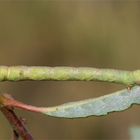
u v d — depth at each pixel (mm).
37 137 442
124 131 446
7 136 418
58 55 503
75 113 161
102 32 500
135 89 159
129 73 156
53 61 503
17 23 509
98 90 474
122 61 494
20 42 504
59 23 507
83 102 161
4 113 163
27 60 501
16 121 164
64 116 161
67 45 504
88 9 503
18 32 506
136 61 490
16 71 156
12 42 503
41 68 156
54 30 505
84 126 455
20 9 510
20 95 463
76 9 502
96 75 156
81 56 501
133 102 160
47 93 473
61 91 476
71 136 453
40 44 508
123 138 447
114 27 498
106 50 497
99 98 161
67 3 506
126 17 498
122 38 494
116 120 451
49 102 472
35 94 469
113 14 498
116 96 160
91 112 161
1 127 420
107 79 155
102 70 156
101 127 454
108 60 497
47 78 156
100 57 496
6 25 507
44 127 445
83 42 501
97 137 454
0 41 501
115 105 160
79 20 503
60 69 156
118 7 499
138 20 500
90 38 500
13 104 159
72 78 156
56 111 160
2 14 507
